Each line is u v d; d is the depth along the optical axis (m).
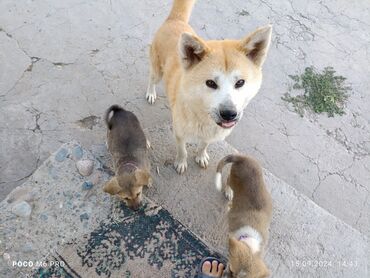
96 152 1.01
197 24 1.31
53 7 1.28
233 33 1.31
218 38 1.29
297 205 0.97
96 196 0.92
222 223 0.92
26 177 0.96
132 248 0.86
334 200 1.02
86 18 1.27
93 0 1.31
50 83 1.12
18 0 1.28
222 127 0.75
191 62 0.75
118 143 0.89
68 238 0.86
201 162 1.00
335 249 0.92
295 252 0.90
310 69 1.26
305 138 1.12
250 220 0.79
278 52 1.28
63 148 0.98
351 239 0.93
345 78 1.25
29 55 1.16
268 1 1.41
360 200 1.03
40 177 0.94
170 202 0.94
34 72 1.13
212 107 0.74
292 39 1.32
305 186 1.04
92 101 1.10
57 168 0.95
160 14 1.31
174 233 0.89
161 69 0.99
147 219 0.90
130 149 0.89
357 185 1.05
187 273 0.85
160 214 0.91
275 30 1.33
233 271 0.70
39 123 1.04
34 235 0.86
